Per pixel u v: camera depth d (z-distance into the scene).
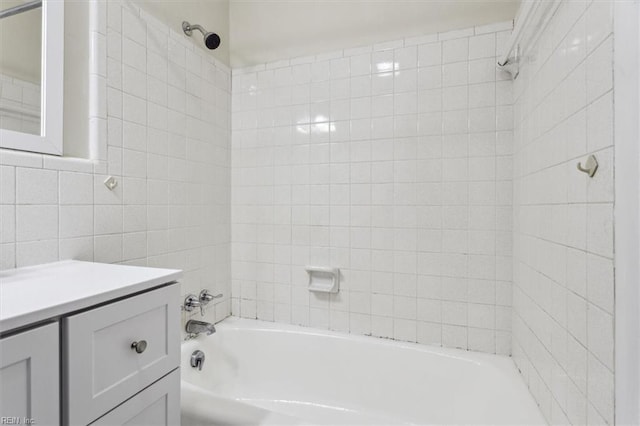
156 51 1.40
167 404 0.81
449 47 1.52
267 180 1.86
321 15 1.74
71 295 0.62
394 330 1.62
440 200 1.54
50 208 0.99
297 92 1.79
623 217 0.59
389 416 1.50
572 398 0.81
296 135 1.79
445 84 1.52
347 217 1.70
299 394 1.65
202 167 1.69
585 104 0.74
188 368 1.48
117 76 1.22
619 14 0.59
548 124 0.99
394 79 1.61
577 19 0.79
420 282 1.57
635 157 0.56
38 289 0.67
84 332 0.61
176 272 0.87
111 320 0.67
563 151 0.87
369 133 1.65
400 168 1.60
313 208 1.76
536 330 1.10
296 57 1.79
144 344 0.74
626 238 0.58
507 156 1.43
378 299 1.64
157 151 1.40
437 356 1.46
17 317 0.51
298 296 1.80
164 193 1.44
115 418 0.67
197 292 1.65
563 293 0.87
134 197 1.29
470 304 1.50
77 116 1.10
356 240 1.68
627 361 0.58
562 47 0.88
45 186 0.98
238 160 1.90
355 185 1.68
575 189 0.80
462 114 1.50
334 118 1.72
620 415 0.60
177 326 0.85
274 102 1.84
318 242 1.76
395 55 1.60
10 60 0.94
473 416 1.32
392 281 1.62
